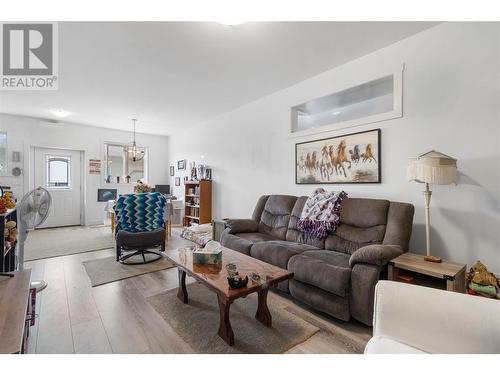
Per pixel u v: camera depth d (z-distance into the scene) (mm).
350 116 3430
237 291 1567
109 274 2832
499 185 1913
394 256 1892
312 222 2662
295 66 2992
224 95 3969
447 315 1000
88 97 4043
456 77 2111
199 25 2203
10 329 1095
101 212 6223
